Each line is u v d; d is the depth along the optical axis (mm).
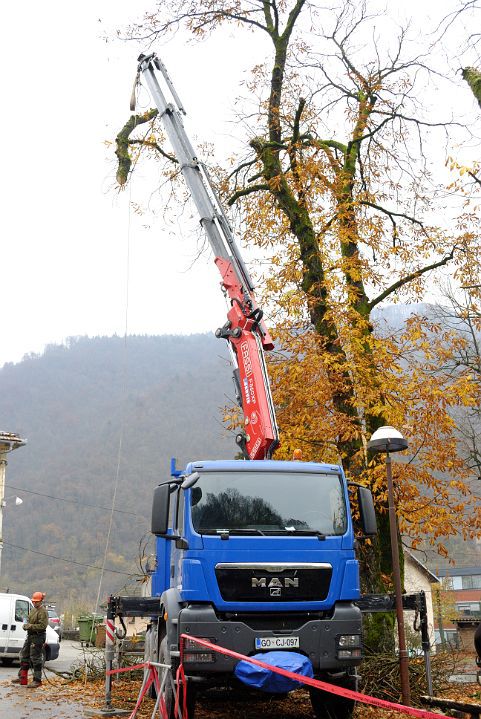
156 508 9031
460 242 16812
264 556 8891
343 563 9117
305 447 15859
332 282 16453
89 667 15539
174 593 9336
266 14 18328
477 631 7484
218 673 8688
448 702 9508
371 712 10305
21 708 11438
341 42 18625
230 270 12578
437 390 15133
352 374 15852
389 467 11055
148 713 10742
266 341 11898
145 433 138750
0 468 34500
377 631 13750
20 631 21016
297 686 8312
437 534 15133
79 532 100438
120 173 18484
